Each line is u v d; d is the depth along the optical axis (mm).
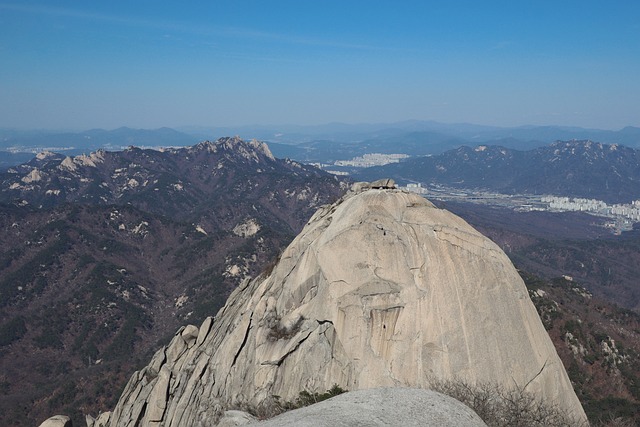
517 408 14852
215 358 25266
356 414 10594
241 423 13344
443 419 10719
